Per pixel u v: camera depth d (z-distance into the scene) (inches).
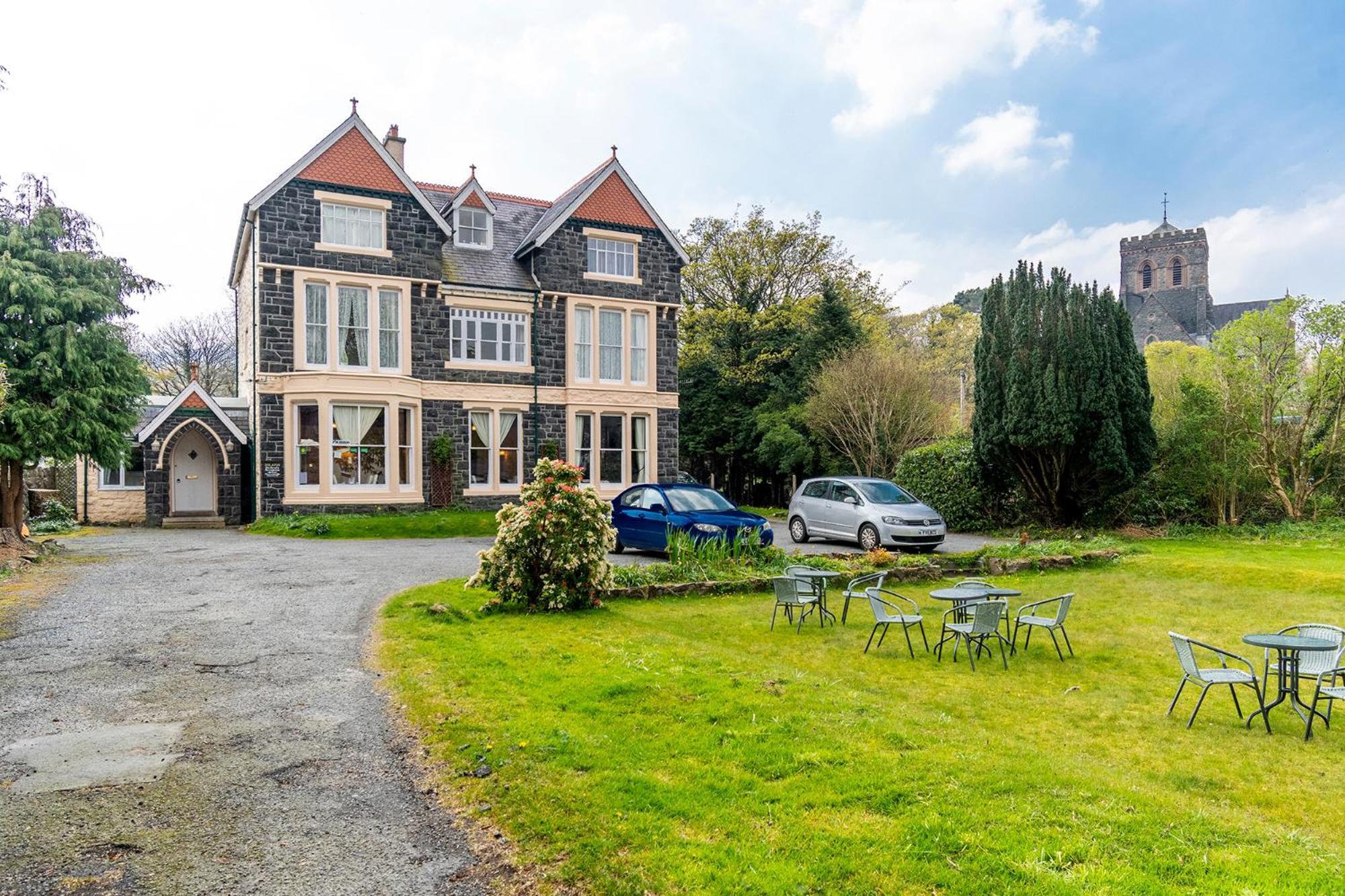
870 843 157.9
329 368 883.4
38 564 546.3
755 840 160.2
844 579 503.8
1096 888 139.6
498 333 995.9
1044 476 773.9
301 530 778.8
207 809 181.0
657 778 190.5
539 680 272.5
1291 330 781.9
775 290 1579.7
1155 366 999.0
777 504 1443.2
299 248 871.1
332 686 274.1
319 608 403.5
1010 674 315.6
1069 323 729.6
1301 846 163.8
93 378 674.8
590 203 1040.8
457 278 968.3
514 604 404.5
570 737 216.4
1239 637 371.6
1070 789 185.6
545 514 402.9
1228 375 813.9
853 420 1173.7
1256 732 249.8
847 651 348.5
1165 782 209.6
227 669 293.1
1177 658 337.7
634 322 1073.5
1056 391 722.8
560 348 1023.0
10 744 218.8
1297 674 249.6
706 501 644.7
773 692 260.5
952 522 850.1
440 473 942.4
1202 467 789.9
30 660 302.7
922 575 522.0
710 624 397.4
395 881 152.0
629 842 160.7
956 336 1915.6
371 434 901.2
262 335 860.0
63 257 679.7
